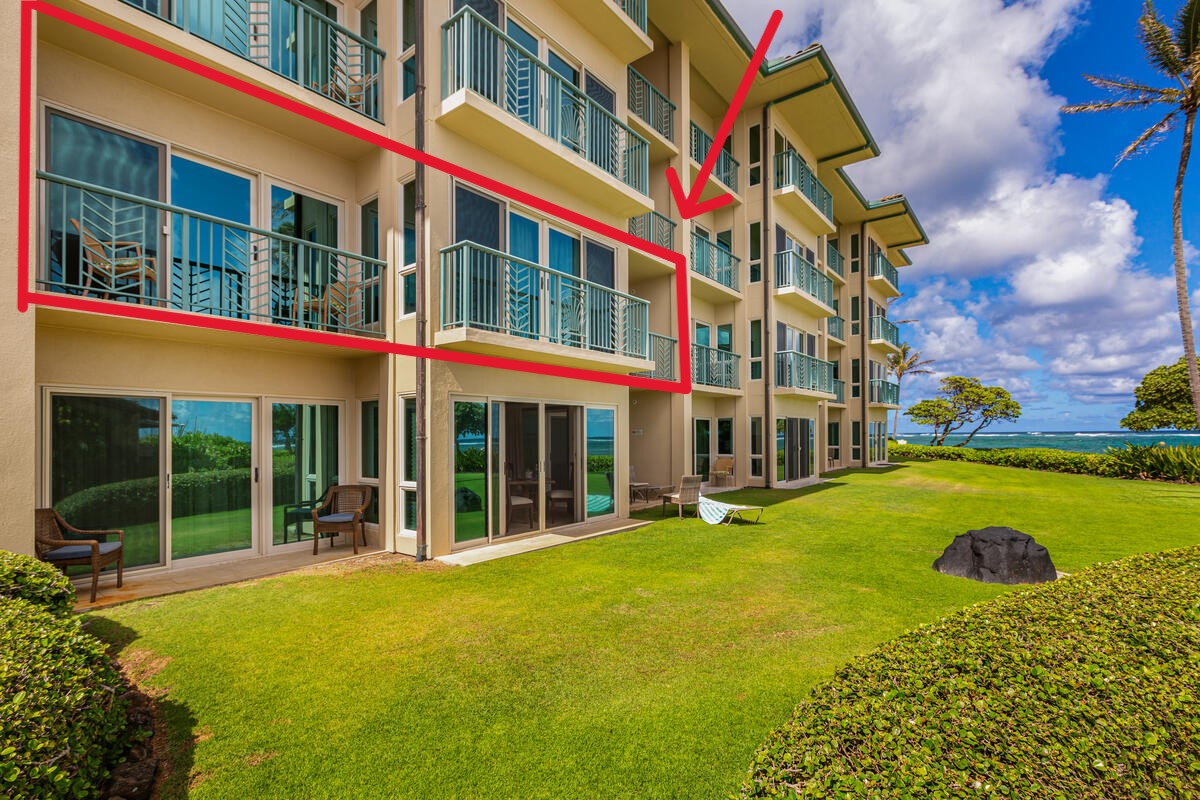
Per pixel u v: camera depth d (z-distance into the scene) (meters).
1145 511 11.41
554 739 3.16
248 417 7.22
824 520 10.28
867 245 26.39
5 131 4.67
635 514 11.10
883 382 28.02
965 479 18.86
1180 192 15.70
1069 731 1.82
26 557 3.72
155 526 6.38
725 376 16.17
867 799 1.60
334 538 8.18
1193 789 1.53
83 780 2.21
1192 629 2.51
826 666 4.09
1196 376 15.61
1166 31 14.73
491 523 8.06
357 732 3.22
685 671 4.01
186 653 4.24
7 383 4.63
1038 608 2.91
